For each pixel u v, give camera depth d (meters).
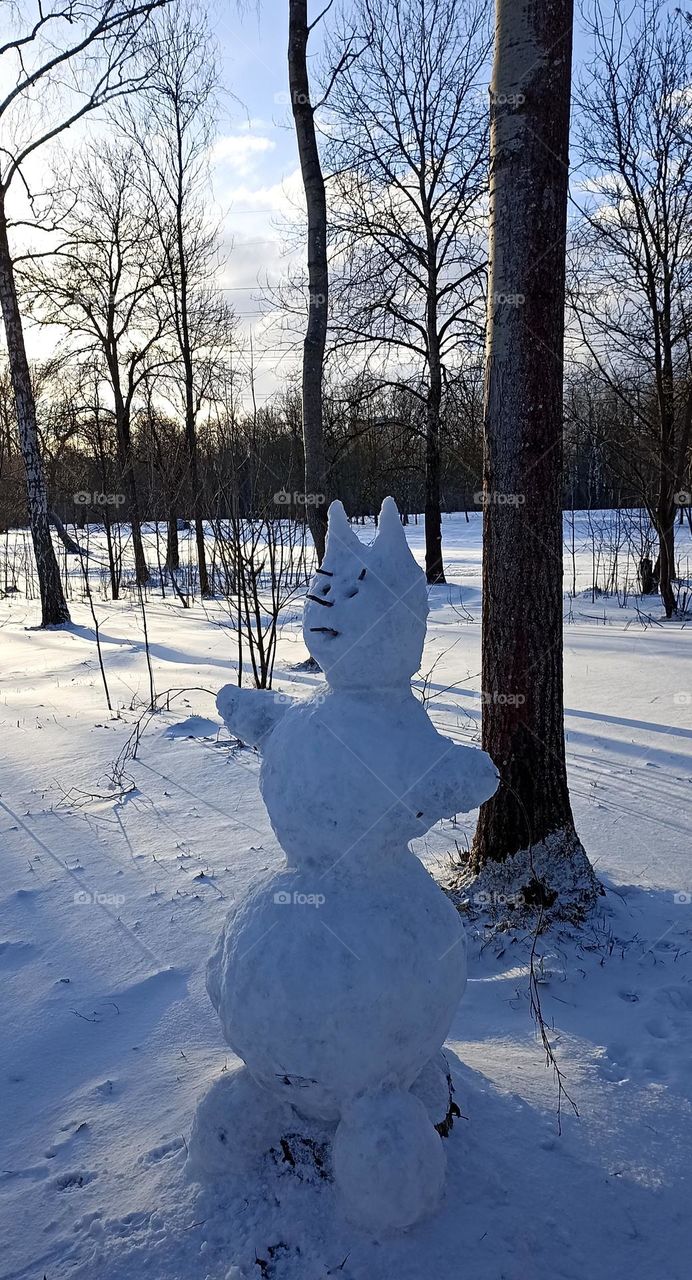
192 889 4.35
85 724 7.71
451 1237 2.12
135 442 23.86
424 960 2.13
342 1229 2.12
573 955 3.70
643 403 16.23
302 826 2.17
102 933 3.96
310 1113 2.29
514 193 3.80
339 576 2.29
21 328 13.91
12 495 28.56
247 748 6.79
